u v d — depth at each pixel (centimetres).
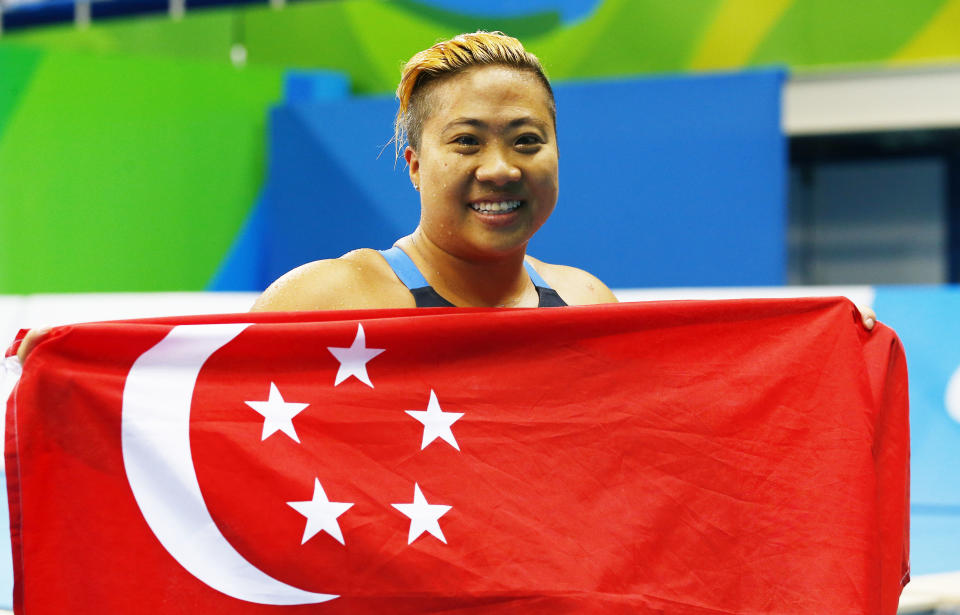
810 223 947
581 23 703
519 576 171
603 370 184
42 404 172
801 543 178
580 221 663
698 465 181
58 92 669
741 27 679
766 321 189
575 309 184
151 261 702
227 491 173
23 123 659
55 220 670
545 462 179
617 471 180
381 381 181
